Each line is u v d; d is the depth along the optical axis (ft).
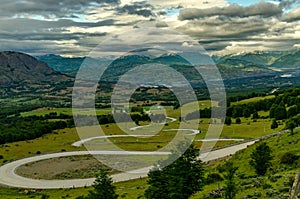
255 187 221.25
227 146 480.64
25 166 479.41
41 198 334.65
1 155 557.33
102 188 206.28
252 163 297.74
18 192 369.30
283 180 222.28
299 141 347.15
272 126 585.22
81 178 403.75
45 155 541.34
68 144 620.08
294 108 647.97
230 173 212.23
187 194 214.07
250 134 562.25
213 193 237.45
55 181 400.47
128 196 283.79
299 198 171.01
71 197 323.98
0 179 420.36
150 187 216.13
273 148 354.95
